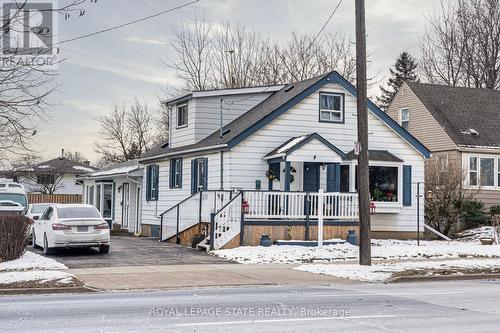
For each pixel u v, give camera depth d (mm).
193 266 18000
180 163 29125
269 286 14805
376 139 26969
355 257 20625
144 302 11922
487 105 37906
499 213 32125
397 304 11875
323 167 25344
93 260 19094
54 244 19797
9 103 15734
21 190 28406
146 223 32438
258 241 22156
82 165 67188
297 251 20734
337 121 26266
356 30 17766
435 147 34812
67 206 20938
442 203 30141
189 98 28688
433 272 17281
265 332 8938
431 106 36094
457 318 10297
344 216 23359
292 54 52812
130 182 34688
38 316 10250
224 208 21891
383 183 26719
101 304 11641
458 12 53094
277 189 24969
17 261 17469
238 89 29047
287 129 25406
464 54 51688
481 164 34000
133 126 69438
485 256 22141
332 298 12602
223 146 24469
